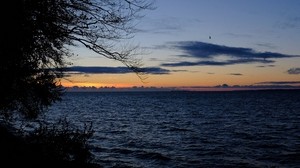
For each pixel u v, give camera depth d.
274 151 28.09
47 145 9.87
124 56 8.87
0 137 9.59
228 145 31.30
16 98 9.48
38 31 8.70
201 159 24.78
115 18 8.79
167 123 55.47
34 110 10.18
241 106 116.25
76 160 10.28
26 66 8.79
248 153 27.23
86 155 10.55
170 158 24.92
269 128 47.06
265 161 24.27
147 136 37.97
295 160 24.61
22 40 8.20
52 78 9.69
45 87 9.60
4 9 7.71
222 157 25.53
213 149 28.94
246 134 39.72
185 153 27.09
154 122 57.47
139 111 90.81
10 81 8.65
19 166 8.56
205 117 68.81
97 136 36.94
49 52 9.12
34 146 9.80
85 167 10.30
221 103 144.25
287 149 29.03
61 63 9.46
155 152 26.78
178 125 51.97
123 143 32.03
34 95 9.77
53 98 10.01
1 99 8.99
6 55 8.20
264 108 102.38
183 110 94.56
